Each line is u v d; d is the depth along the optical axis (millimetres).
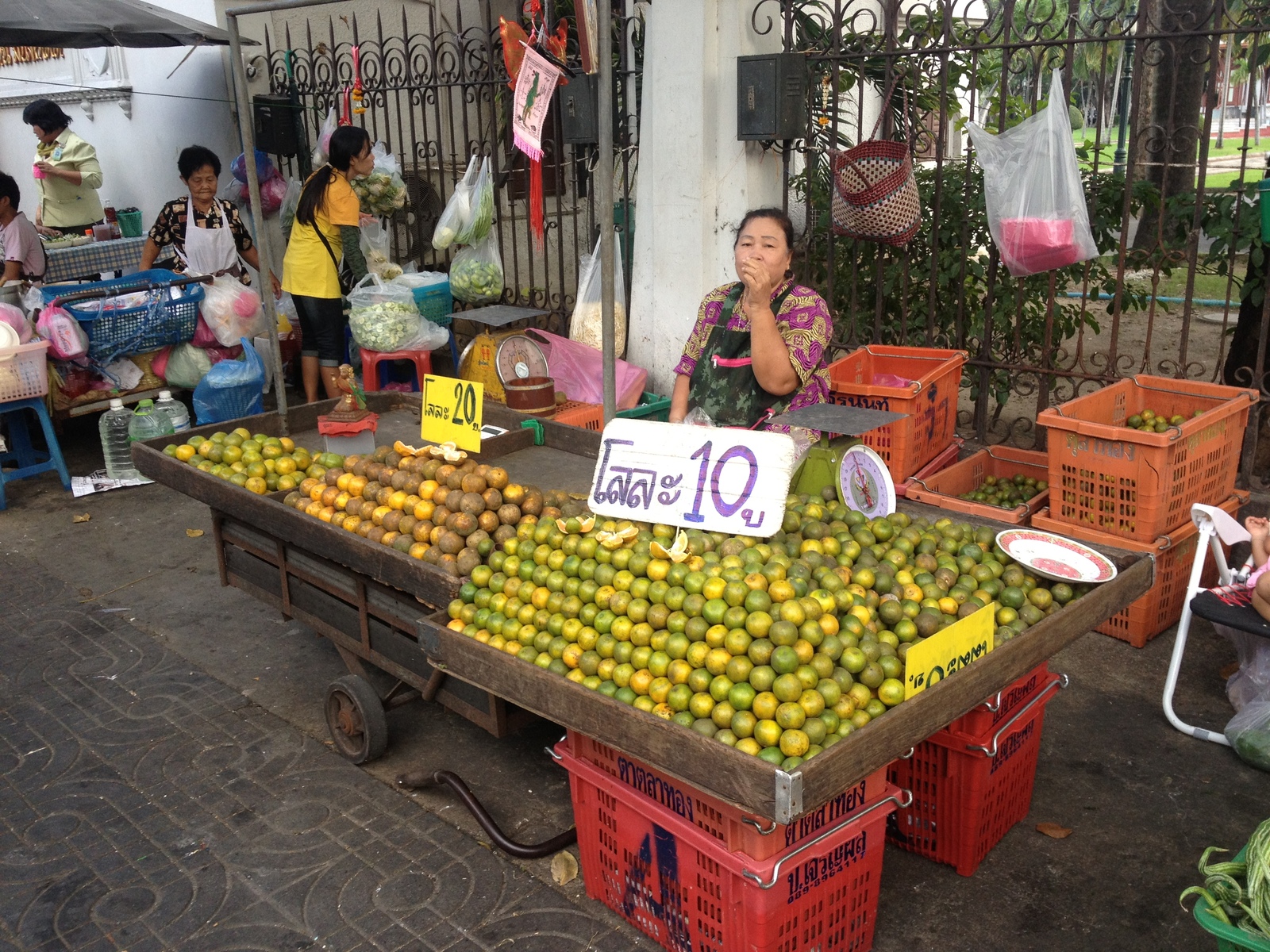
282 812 3469
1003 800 3104
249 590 4277
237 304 7133
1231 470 4473
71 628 4863
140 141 9523
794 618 2371
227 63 8648
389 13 8539
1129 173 4723
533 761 3727
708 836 2443
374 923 2943
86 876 3197
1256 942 2006
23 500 6504
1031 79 4926
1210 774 3449
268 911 3014
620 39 6195
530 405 5504
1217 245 5020
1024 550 3002
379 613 3482
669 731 2270
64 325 6480
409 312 6871
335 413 4395
